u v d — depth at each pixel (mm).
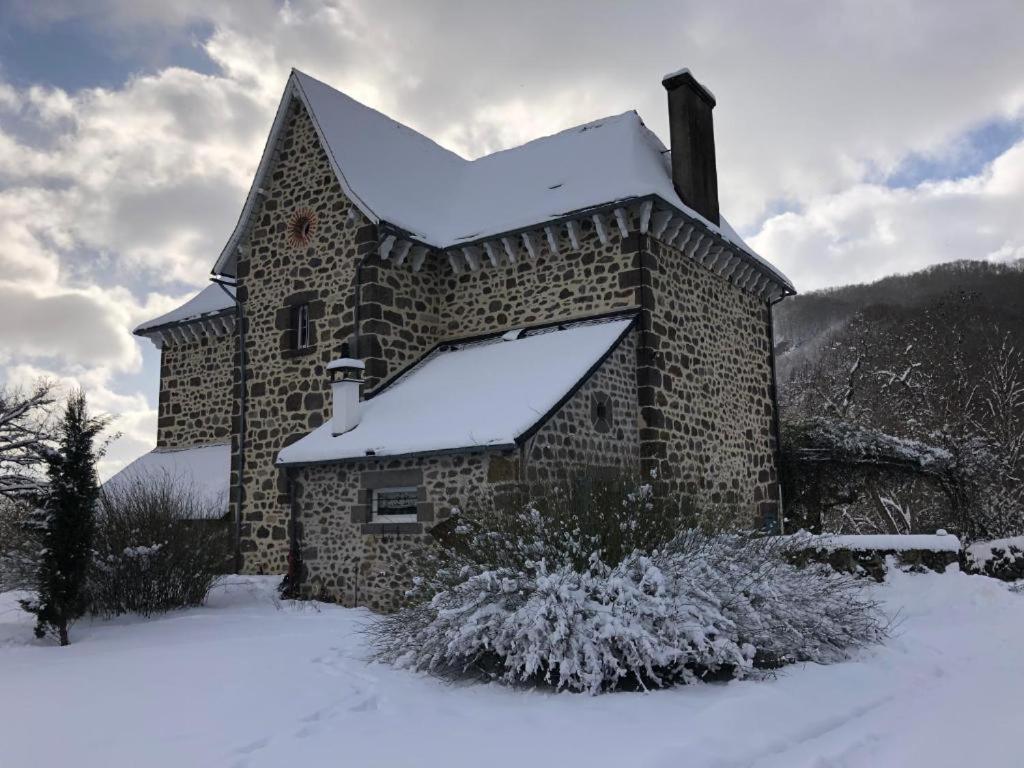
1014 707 6426
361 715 6207
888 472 18953
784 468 18828
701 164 16453
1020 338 30375
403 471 12422
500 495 11094
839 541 14531
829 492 19172
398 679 7469
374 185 15875
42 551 10273
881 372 30344
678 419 14242
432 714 6215
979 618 11695
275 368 16172
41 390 12859
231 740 5500
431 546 11219
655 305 14055
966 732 5664
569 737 5438
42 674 7941
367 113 18031
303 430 15500
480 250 15914
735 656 6836
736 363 16688
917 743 5430
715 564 7773
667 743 5133
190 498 14859
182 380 21281
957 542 14867
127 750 5309
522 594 7367
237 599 13312
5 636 10727
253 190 16891
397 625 8578
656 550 7535
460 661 7645
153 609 12352
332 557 13242
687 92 16188
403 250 15508
